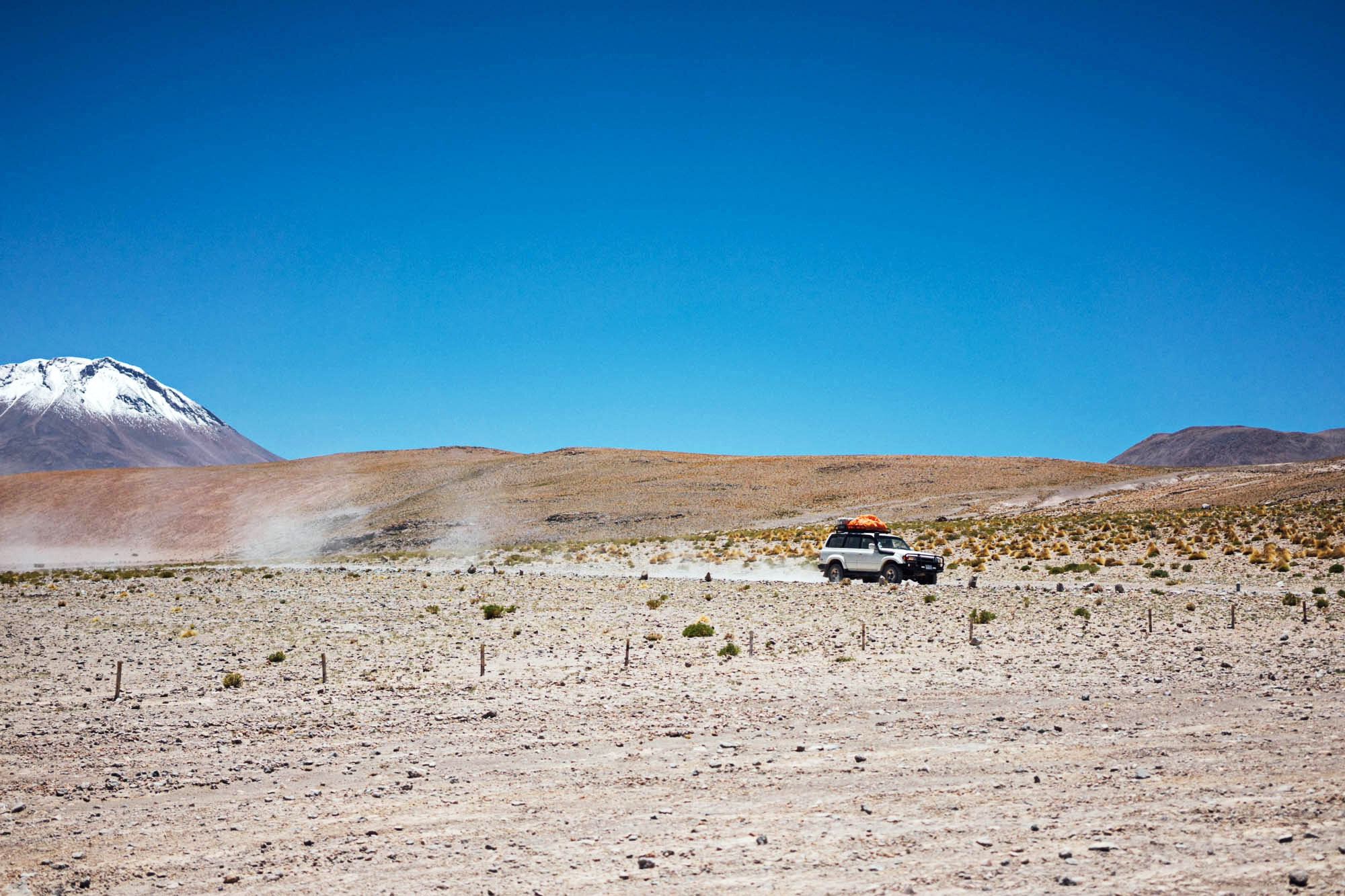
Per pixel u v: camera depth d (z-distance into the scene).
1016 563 51.22
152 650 26.81
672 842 10.34
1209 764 12.59
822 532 76.31
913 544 64.75
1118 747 13.69
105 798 12.73
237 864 10.12
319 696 19.55
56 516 148.12
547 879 9.38
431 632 29.66
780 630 28.39
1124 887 8.56
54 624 33.69
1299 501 66.94
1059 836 10.04
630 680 20.64
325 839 10.85
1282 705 16.30
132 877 9.85
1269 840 9.61
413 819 11.50
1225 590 37.78
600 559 69.44
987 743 14.31
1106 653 22.92
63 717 17.91
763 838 10.24
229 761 14.54
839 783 12.41
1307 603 32.22
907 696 18.31
